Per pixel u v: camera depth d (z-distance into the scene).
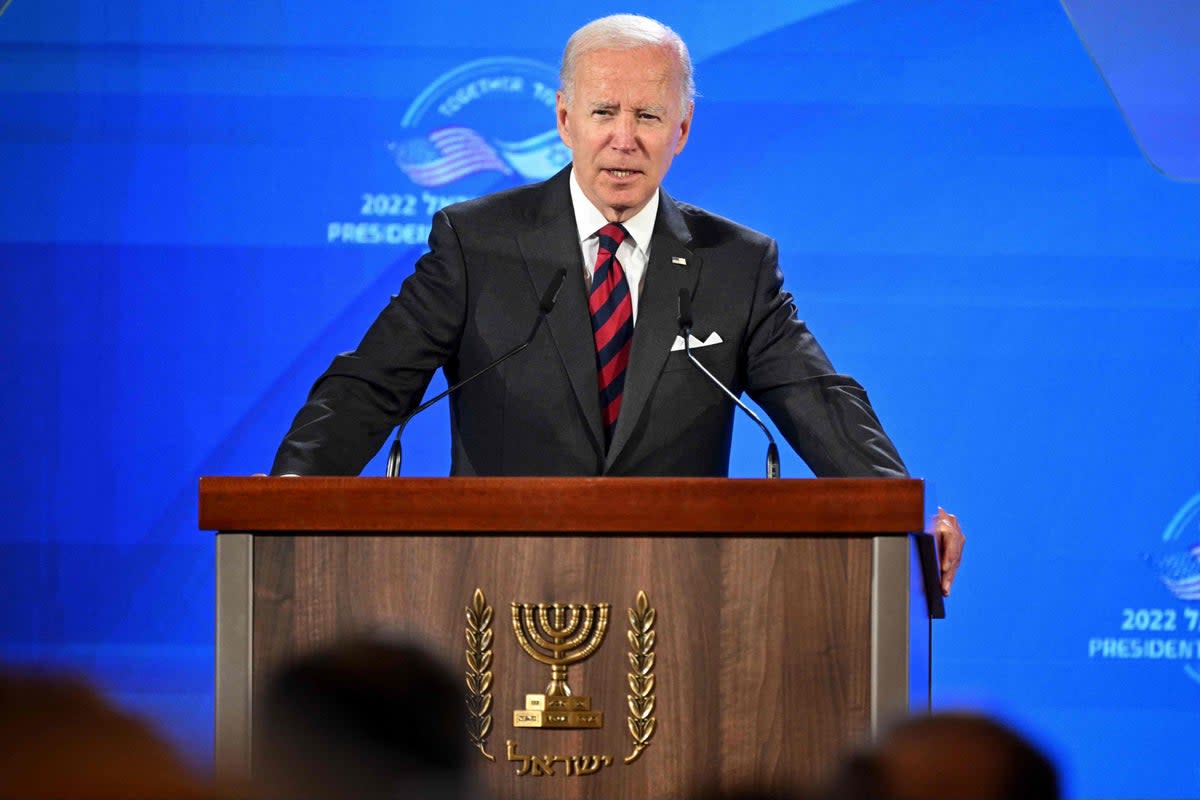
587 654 5.55
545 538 5.58
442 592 5.56
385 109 13.90
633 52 8.10
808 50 13.91
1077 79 13.83
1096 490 13.81
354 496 5.53
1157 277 13.79
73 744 1.65
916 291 13.87
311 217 13.87
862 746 2.51
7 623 13.72
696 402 8.02
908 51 13.90
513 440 8.01
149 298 13.83
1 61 13.77
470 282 8.21
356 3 13.90
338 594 5.56
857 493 5.56
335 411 7.67
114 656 13.77
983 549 13.82
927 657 6.46
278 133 13.87
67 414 13.80
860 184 13.90
